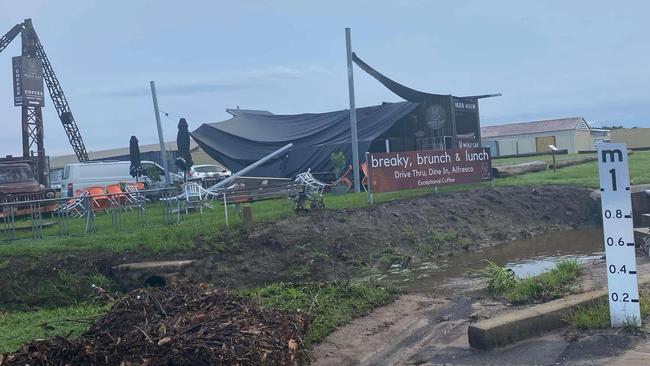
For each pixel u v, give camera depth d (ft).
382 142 81.41
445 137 78.89
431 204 53.83
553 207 57.88
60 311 33.91
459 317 28.89
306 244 42.60
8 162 80.02
